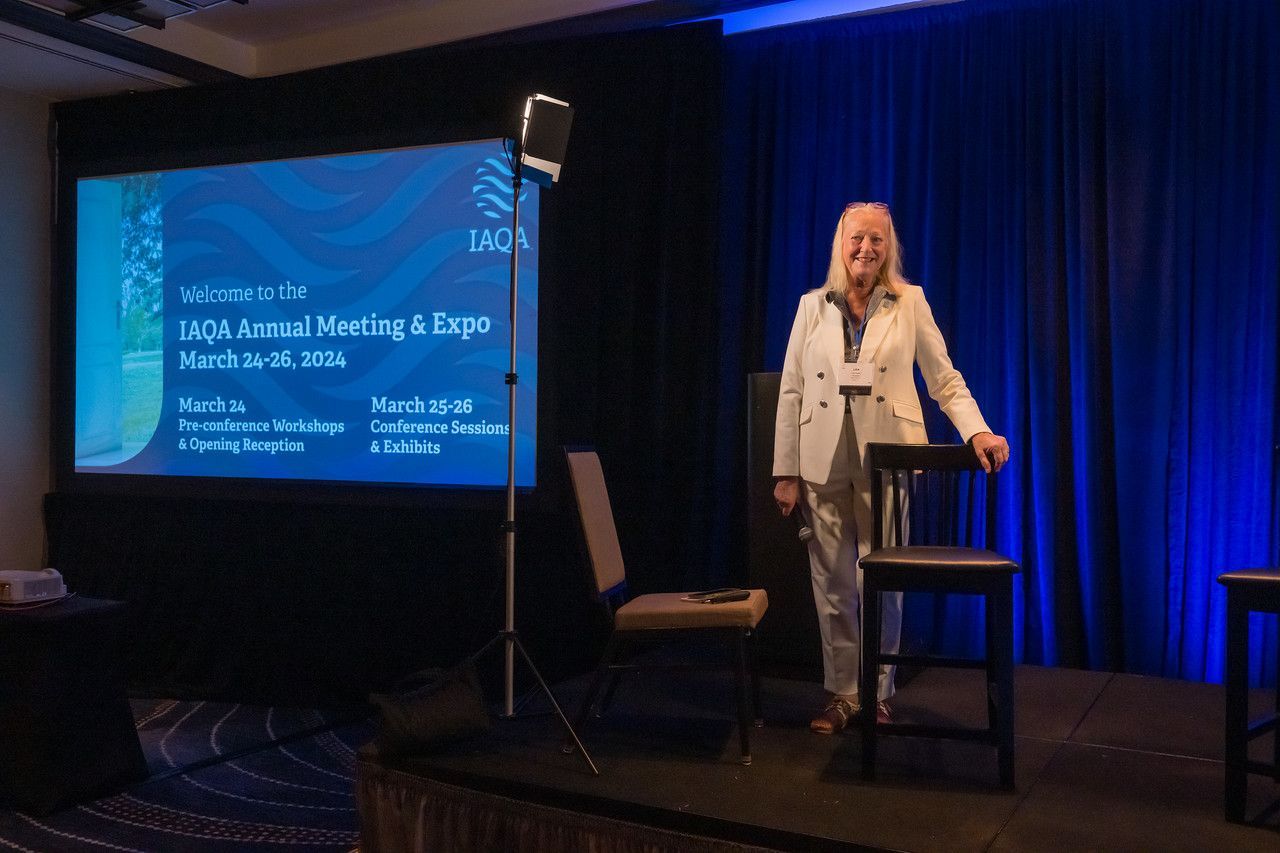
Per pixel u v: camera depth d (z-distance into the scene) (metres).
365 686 4.59
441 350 4.60
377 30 4.95
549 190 4.38
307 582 4.74
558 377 4.38
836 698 2.92
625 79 4.29
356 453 4.73
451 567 4.53
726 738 2.82
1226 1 3.61
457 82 4.56
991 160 3.99
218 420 4.97
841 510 2.89
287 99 4.85
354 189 4.74
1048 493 3.87
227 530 4.91
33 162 5.27
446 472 4.59
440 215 4.60
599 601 2.81
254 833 3.03
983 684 3.47
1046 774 2.51
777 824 2.18
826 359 2.89
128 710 3.45
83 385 5.22
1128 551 3.72
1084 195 3.80
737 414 4.32
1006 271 3.98
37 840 2.96
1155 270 3.69
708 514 4.29
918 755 2.66
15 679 3.19
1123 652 3.75
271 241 4.88
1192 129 3.66
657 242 4.29
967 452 2.72
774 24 4.38
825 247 4.25
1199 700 3.23
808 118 4.27
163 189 5.08
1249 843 2.08
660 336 4.26
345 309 4.75
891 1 4.18
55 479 5.32
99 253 5.20
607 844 2.33
